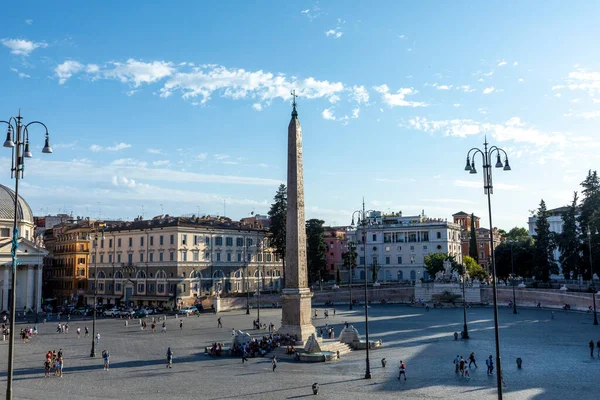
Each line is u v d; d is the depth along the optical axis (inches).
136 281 4220.0
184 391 1368.1
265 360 1846.7
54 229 5433.1
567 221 3890.3
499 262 4933.6
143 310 3580.2
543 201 4338.1
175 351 2060.8
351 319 3174.2
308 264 4630.9
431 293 4328.3
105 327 2930.6
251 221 5930.1
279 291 4252.0
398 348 2082.9
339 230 6510.8
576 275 3909.9
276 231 4372.5
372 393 1331.2
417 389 1375.5
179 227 3986.2
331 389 1382.9
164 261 4030.5
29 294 4092.0
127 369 1700.3
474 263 4884.4
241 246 4480.8
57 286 5098.4
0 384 1478.8
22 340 2434.8
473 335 2434.8
